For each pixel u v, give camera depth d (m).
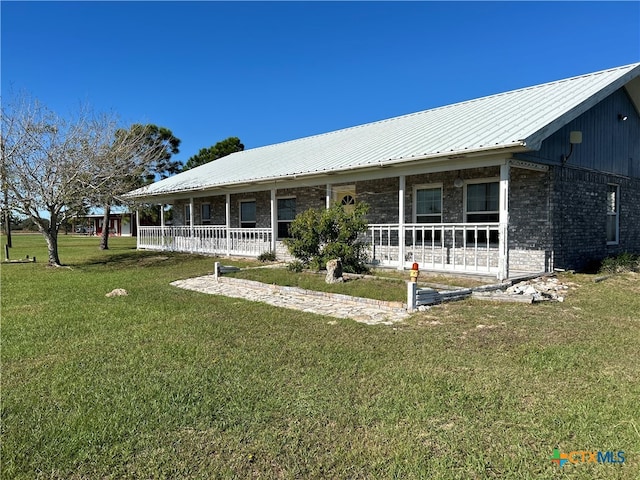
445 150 8.36
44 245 28.84
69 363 4.23
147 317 6.33
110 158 14.69
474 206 10.74
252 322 5.89
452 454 2.50
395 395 3.32
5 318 6.37
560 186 9.50
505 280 8.02
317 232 10.30
